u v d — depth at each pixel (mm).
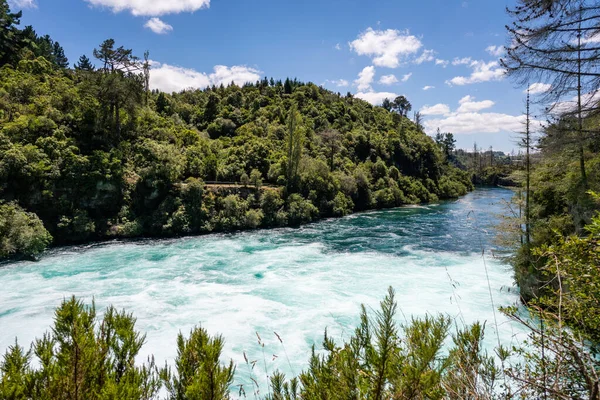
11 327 13734
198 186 36219
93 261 24312
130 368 3066
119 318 3508
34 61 48500
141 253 26859
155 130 45281
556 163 15898
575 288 3789
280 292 18281
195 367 3189
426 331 3051
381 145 75750
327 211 48250
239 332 13555
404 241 31922
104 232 31453
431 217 46750
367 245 30312
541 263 15289
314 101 96812
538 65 8141
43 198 28938
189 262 24453
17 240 23719
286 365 11188
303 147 58250
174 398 3213
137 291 18328
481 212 49156
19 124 30922
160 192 35656
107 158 33594
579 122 9305
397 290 18594
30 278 20219
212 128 67062
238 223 37312
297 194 43812
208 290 18562
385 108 130000
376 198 59000
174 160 37531
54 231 29188
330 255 26750
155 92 78125
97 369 2869
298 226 40188
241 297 17484
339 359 3252
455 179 89438
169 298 17297
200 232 35312
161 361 11391
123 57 43750
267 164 49469
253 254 27016
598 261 3719
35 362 10898
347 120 89812
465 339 3473
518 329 13156
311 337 13125
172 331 13617
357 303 16656
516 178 19750
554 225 16500
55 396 2512
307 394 3234
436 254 27016
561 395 2729
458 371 3117
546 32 7711
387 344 2725
